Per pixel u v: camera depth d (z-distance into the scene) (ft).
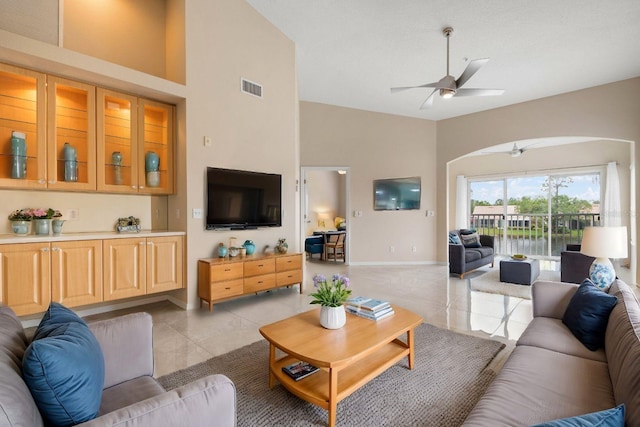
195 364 7.67
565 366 5.20
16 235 9.46
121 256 10.37
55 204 10.61
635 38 12.62
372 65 15.88
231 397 3.54
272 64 14.29
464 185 28.09
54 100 9.65
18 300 8.59
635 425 3.10
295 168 15.55
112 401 4.21
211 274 11.33
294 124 15.29
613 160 21.83
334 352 5.73
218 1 12.42
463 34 12.76
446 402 6.21
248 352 8.30
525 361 5.39
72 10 10.76
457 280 17.25
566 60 14.38
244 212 13.28
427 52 14.39
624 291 6.30
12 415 2.44
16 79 9.36
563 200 24.12
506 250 26.63
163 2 12.69
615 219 21.53
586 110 17.17
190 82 11.61
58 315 4.29
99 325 4.70
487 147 20.59
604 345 5.79
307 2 11.69
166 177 12.00
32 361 2.95
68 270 9.38
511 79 16.25
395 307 8.24
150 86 10.63
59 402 3.09
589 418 2.70
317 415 5.86
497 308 12.28
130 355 4.87
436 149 22.70
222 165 12.59
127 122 11.23
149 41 12.33
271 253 13.93
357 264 22.29
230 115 12.83
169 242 11.41
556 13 11.28
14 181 9.05
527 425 3.77
